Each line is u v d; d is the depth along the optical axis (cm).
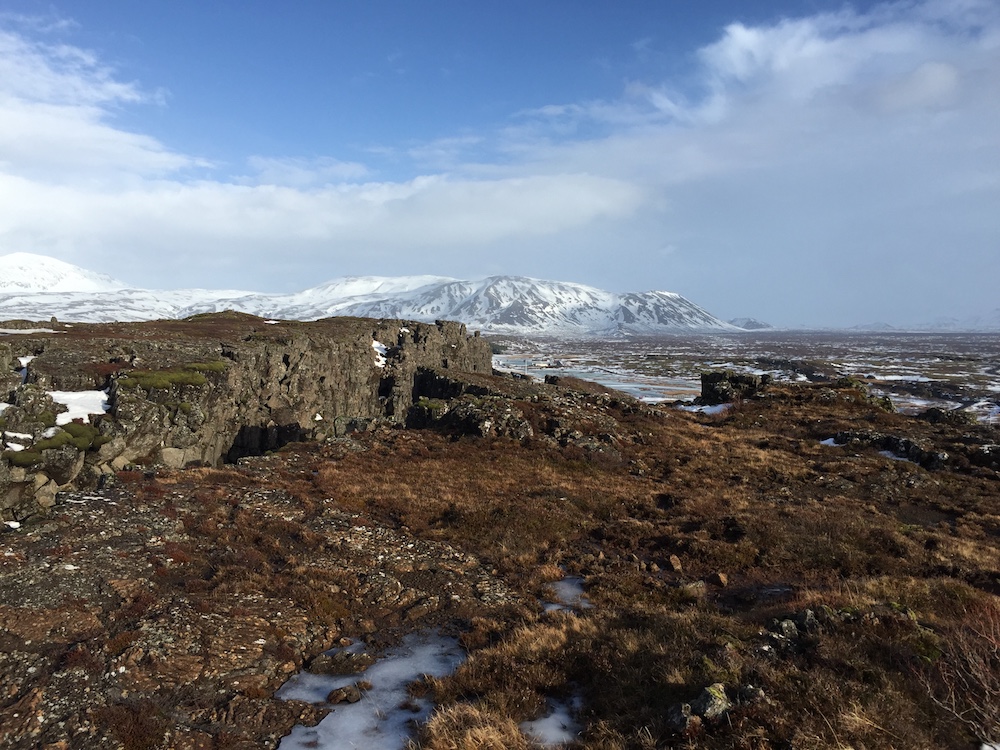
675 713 894
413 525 2125
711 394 5547
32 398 3634
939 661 959
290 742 980
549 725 984
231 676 1138
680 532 2066
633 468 3127
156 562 1582
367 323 9944
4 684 1027
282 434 5878
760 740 813
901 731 805
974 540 2025
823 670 973
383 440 3506
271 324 8456
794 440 3800
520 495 2514
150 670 1106
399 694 1131
